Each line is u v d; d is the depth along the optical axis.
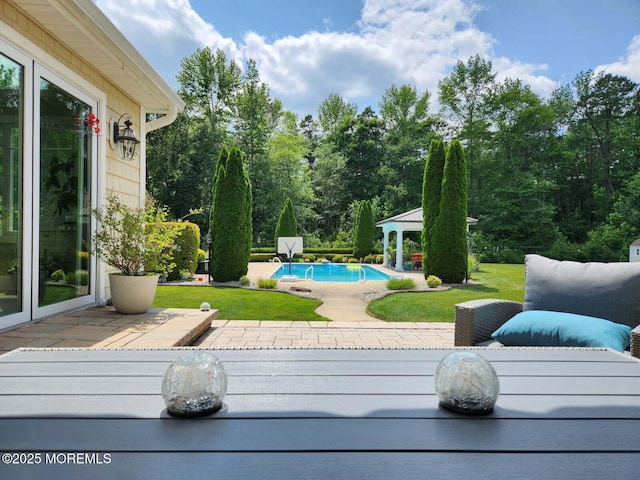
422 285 10.73
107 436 1.00
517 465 0.89
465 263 11.13
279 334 4.72
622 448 0.97
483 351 1.90
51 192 4.21
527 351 1.91
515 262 23.08
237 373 1.52
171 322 4.08
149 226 4.68
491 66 27.94
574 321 2.49
